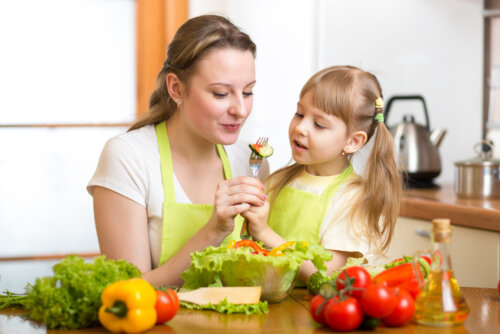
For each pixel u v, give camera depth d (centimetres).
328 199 160
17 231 336
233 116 141
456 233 217
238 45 140
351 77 160
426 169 260
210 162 160
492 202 222
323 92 156
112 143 155
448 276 113
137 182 152
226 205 139
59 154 339
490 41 293
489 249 205
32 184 336
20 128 334
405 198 237
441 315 111
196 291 124
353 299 109
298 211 163
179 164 157
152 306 108
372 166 162
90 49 351
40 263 338
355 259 136
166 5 357
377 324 109
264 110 337
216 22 143
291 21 311
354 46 296
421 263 122
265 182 176
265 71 335
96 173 155
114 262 117
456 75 300
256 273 124
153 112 161
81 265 113
